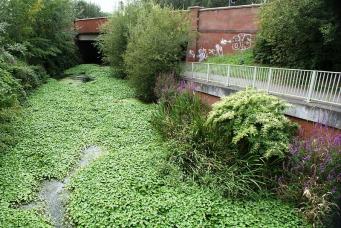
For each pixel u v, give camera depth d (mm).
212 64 13680
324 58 12000
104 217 6453
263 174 7539
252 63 16891
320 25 10891
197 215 6504
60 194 7660
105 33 25922
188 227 6141
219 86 12539
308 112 8461
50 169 8773
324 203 6316
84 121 12734
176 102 11555
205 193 7312
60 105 14789
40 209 6965
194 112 10359
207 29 21547
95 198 7121
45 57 23391
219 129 8602
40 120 12430
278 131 7637
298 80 9242
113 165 8766
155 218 6410
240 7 19109
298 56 12992
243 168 7695
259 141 7555
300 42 12273
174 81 14820
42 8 21844
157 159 8922
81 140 10836
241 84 11812
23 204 7176
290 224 6289
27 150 9688
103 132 11562
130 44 17812
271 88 10336
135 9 22859
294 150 7312
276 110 8016
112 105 15148
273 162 7629
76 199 7184
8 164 8734
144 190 7473
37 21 22578
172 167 8266
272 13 12383
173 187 7633
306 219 6422
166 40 15883
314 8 10641
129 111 14125
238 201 7043
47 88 18766
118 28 22859
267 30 13367
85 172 8453
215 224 6277
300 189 6859
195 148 8672
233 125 8062
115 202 6926
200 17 21953
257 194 7191
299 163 7195
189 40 18625
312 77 8625
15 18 19297
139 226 6184
